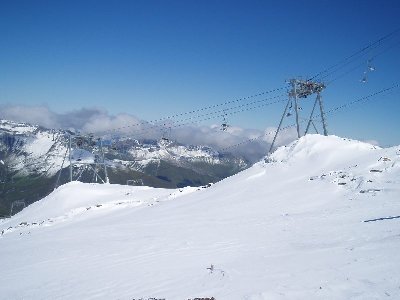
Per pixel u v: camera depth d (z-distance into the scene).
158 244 22.92
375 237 16.52
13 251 28.89
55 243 29.16
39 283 17.73
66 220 46.16
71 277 17.97
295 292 11.08
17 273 20.45
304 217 25.27
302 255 15.47
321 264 13.60
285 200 32.69
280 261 15.07
